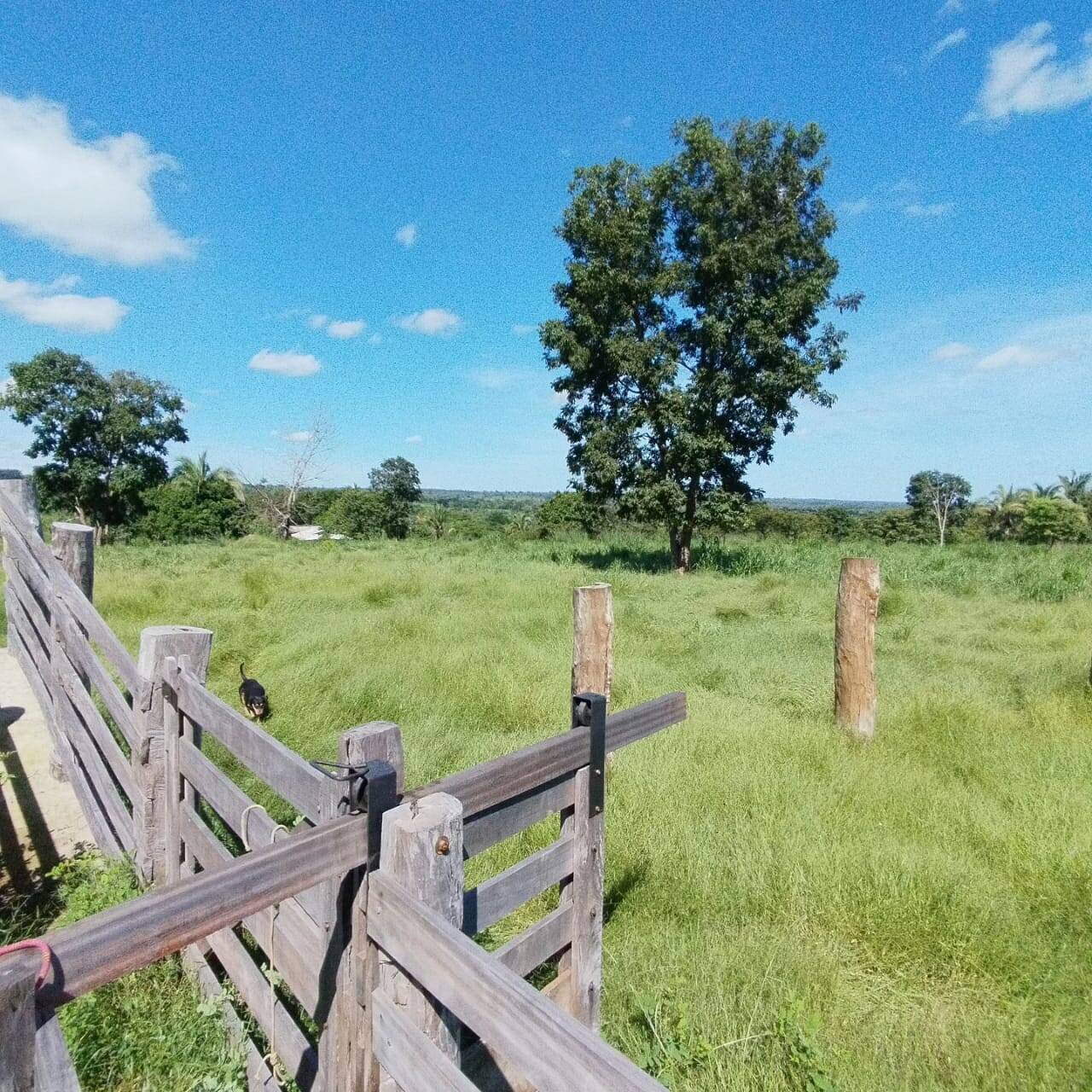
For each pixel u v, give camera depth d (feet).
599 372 63.36
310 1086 5.64
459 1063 5.34
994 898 10.32
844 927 9.89
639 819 12.47
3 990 3.00
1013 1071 7.47
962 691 20.44
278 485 159.94
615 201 61.00
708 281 60.75
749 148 58.49
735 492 63.77
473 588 39.01
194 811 7.99
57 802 12.02
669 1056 7.38
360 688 19.39
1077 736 16.42
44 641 13.92
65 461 126.21
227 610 31.60
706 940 9.53
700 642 27.63
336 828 4.52
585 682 14.49
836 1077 7.21
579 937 7.45
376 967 4.93
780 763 14.88
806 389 59.16
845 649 17.21
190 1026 6.71
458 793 5.57
